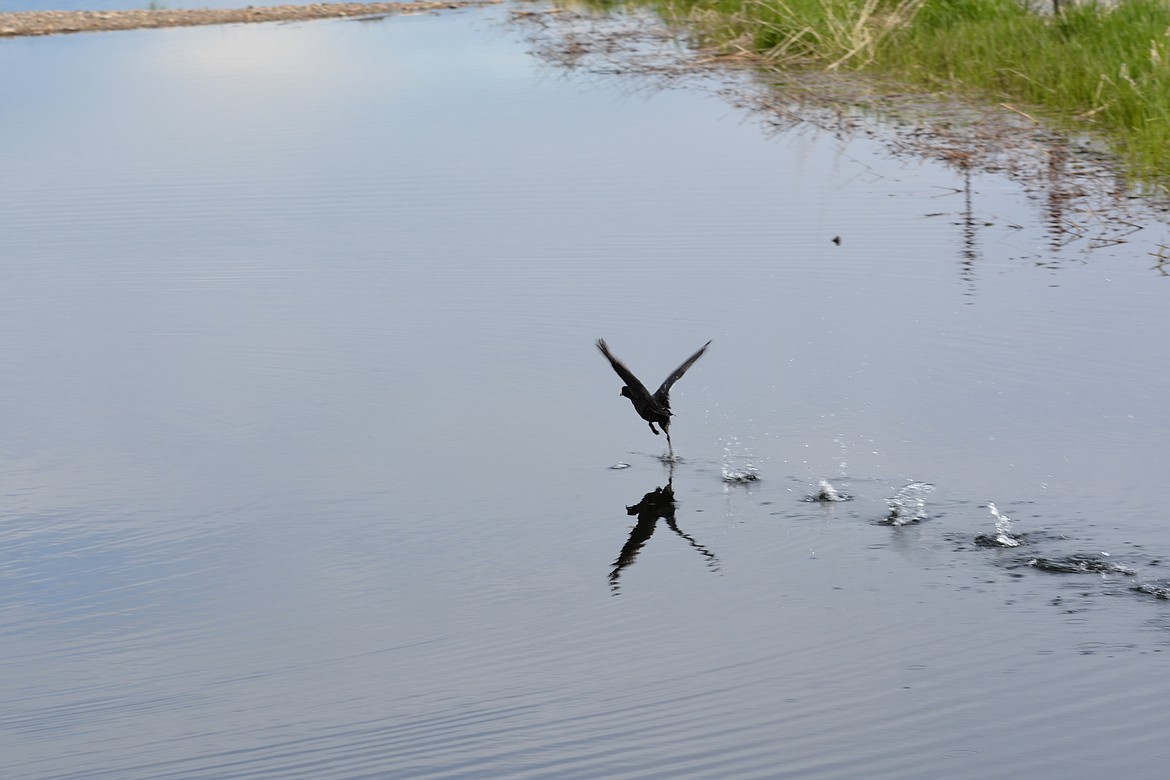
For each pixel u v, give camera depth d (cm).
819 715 777
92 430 1305
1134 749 730
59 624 948
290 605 965
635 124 2478
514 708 799
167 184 2161
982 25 2933
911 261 1677
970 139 2253
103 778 736
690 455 1198
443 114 2611
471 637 902
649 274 1667
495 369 1409
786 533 1048
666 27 3612
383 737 767
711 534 1053
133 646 911
